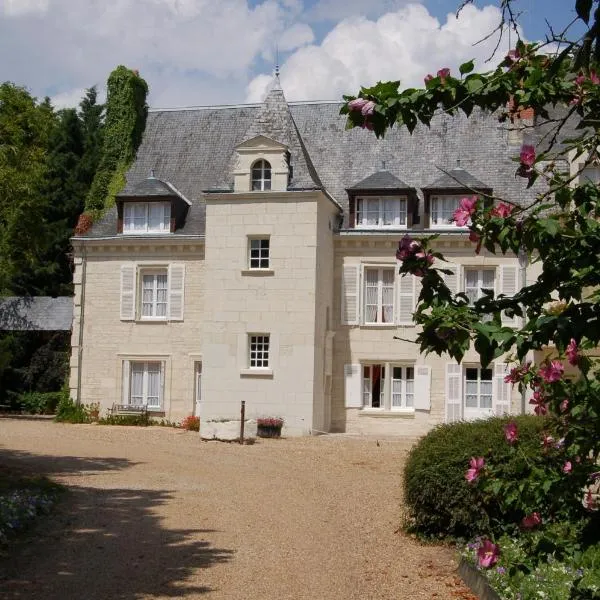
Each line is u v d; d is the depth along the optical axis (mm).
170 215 28328
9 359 20516
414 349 26641
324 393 26203
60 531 11203
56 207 44375
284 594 8641
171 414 27812
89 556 9953
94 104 51344
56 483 14812
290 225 25359
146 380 28281
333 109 30500
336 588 8906
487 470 5711
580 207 4945
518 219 4875
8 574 9055
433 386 26500
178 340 27969
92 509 12781
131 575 9180
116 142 30984
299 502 14008
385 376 26859
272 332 25266
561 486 5023
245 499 14148
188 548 10516
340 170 28922
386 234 26625
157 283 28547
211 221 25875
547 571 8055
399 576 9414
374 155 29031
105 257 28703
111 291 28578
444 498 10828
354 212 27172
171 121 31688
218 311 25625
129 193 28484
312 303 25094
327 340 26359
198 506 13320
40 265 42688
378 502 14094
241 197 25703
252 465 18500
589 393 4770
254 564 9820
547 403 5949
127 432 25141
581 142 5238
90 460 18609
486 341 4352
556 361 5258
